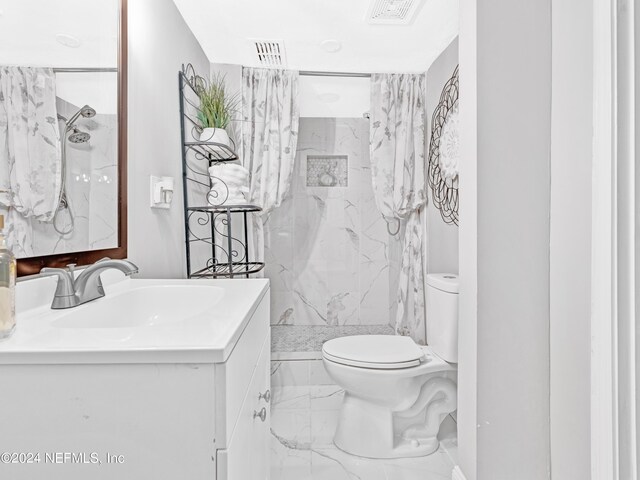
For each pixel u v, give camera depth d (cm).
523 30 127
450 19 204
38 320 79
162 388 58
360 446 179
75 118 105
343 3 191
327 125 342
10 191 81
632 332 93
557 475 124
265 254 336
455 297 180
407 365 175
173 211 184
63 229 100
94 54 114
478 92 125
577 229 114
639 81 92
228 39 226
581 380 113
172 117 184
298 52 242
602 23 97
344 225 343
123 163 130
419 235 280
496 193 126
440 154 245
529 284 127
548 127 127
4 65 80
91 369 57
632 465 94
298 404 234
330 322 341
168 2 179
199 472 58
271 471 167
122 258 130
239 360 71
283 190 263
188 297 120
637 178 92
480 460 126
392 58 252
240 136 257
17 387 56
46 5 93
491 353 126
